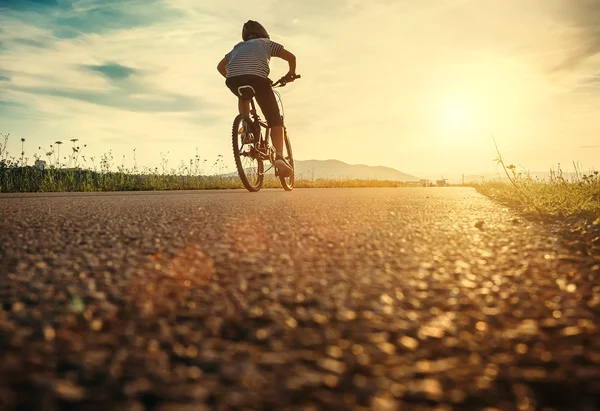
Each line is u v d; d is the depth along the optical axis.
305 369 0.86
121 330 1.05
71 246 2.06
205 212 3.51
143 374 0.84
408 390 0.79
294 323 1.11
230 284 1.44
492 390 0.80
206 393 0.77
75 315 1.15
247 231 2.54
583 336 1.04
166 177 12.05
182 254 1.90
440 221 3.16
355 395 0.77
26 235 2.34
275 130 6.82
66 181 10.48
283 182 7.71
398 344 0.99
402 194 7.34
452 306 1.26
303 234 2.45
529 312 1.21
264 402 0.75
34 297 1.29
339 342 1.00
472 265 1.75
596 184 5.68
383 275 1.58
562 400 0.77
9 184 9.77
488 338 1.03
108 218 3.07
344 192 7.78
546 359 0.92
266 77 6.59
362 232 2.55
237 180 12.36
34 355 0.91
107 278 1.50
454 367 0.88
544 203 4.36
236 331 1.06
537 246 2.16
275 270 1.63
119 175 11.48
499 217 3.48
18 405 0.72
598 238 2.38
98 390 0.78
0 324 1.07
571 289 1.43
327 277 1.54
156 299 1.28
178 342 0.99
